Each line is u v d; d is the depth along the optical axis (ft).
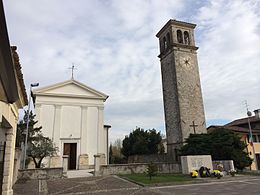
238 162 75.00
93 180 56.75
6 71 14.06
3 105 24.73
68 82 101.91
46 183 52.65
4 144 33.86
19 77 28.71
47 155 80.79
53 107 97.50
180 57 116.26
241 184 50.98
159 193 40.75
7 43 11.23
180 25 122.62
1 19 9.55
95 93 104.94
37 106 95.14
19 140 74.49
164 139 161.89
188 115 108.06
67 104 99.66
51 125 95.30
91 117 102.06
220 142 78.59
